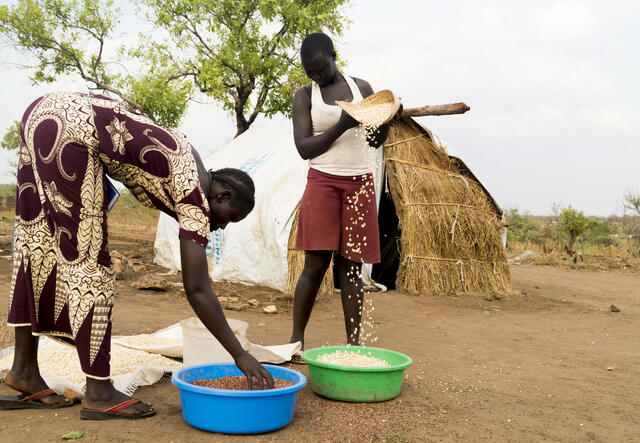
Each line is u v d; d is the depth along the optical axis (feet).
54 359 12.07
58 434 8.29
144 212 76.48
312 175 13.33
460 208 29.04
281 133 33.40
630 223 86.63
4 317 16.19
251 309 21.70
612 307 24.88
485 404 10.60
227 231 27.89
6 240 37.01
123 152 8.70
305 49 12.76
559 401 10.98
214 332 8.67
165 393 10.58
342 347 12.21
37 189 8.98
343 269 13.51
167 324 17.93
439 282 27.66
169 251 32.53
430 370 13.19
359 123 12.20
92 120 8.74
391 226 30.30
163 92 40.55
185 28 41.42
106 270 9.05
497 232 30.94
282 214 25.18
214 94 40.14
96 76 41.93
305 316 13.87
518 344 16.99
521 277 39.04
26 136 8.97
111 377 10.55
